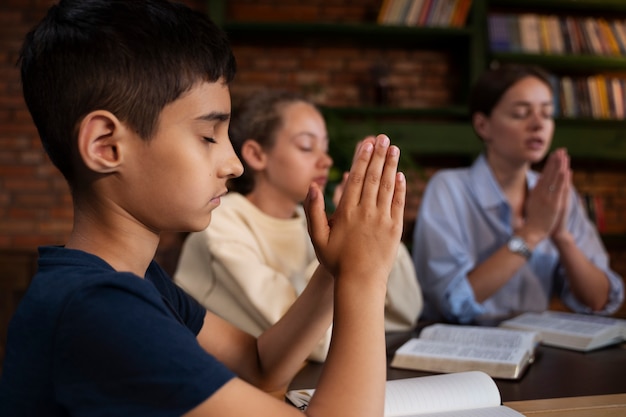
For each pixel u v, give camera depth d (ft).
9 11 11.60
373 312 2.05
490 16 11.49
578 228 7.00
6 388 1.87
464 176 6.92
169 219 2.06
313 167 5.03
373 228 2.14
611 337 4.27
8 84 11.62
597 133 11.42
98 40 1.96
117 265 2.06
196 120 2.02
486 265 6.12
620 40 11.69
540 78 6.50
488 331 4.16
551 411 2.79
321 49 11.91
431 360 3.56
